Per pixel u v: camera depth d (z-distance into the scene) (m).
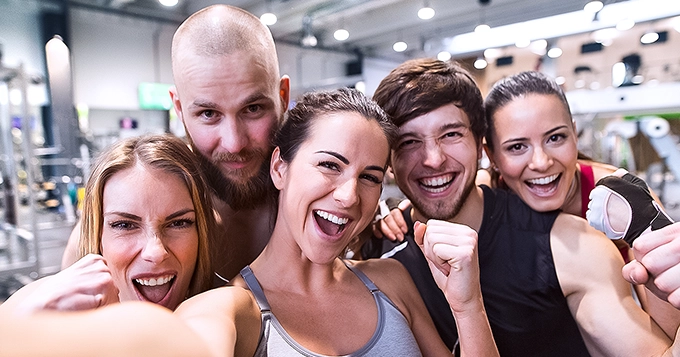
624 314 1.10
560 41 11.27
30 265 4.23
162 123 9.77
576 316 1.20
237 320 0.82
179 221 1.04
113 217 0.98
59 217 6.41
